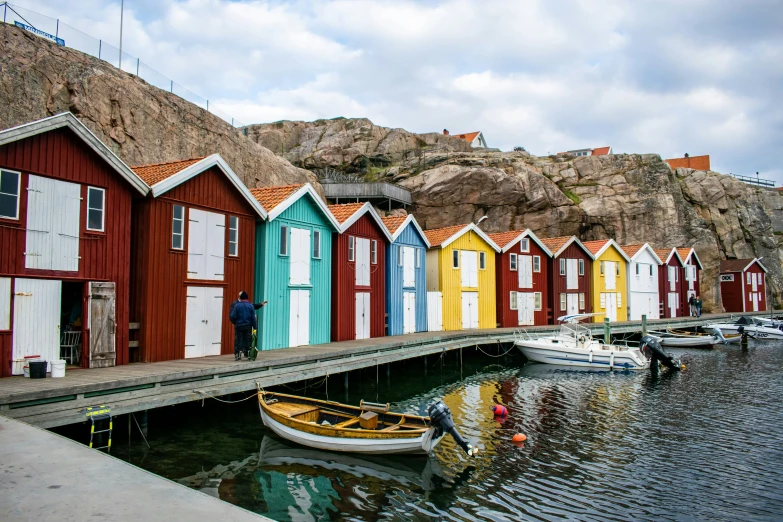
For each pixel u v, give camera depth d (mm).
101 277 17172
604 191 61281
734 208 73250
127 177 17750
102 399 13078
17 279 15016
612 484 12820
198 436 15539
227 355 21094
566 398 22938
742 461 14539
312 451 14672
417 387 25531
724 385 26203
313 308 26859
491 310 41812
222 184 21828
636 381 27438
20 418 11438
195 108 35906
